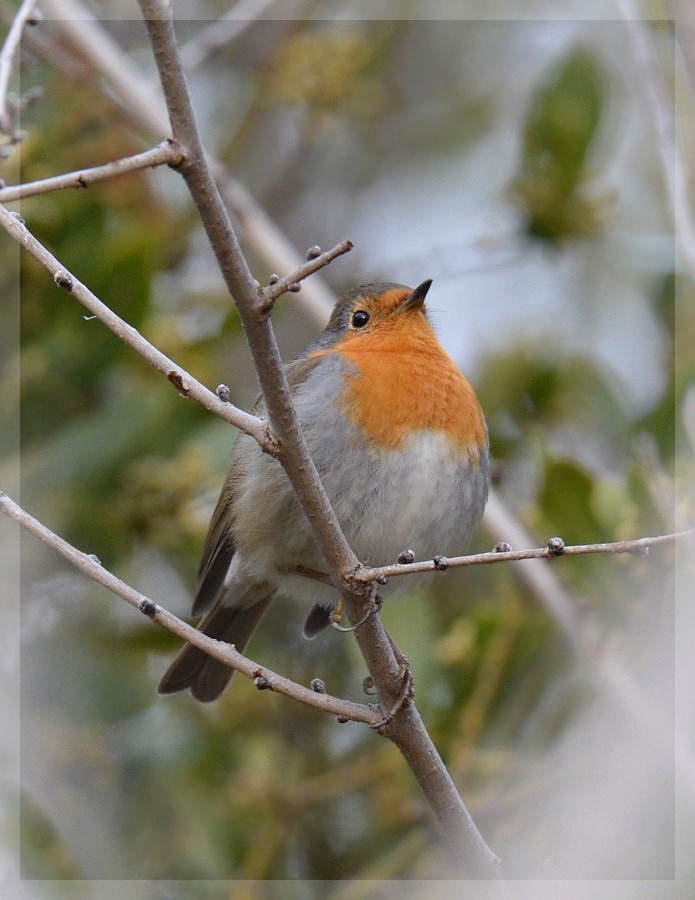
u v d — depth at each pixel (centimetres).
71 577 1140
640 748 771
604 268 1314
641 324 1300
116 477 1126
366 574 685
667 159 973
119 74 1144
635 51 1011
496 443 1218
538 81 1286
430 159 1448
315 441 905
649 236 1293
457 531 943
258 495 928
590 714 930
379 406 906
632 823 737
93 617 1146
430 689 1096
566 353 1233
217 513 990
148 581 1180
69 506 1121
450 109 1478
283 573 974
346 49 1338
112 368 1151
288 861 1109
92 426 1105
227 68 1450
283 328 1356
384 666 721
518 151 1302
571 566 1069
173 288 1246
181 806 1083
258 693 1177
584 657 980
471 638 1100
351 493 902
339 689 1220
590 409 1201
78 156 1195
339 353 948
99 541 1135
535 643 1098
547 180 1222
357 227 1421
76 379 1142
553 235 1233
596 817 756
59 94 1183
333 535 691
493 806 992
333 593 995
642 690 924
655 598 1014
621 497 1091
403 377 916
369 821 1128
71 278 662
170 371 665
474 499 949
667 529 986
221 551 1027
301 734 1187
